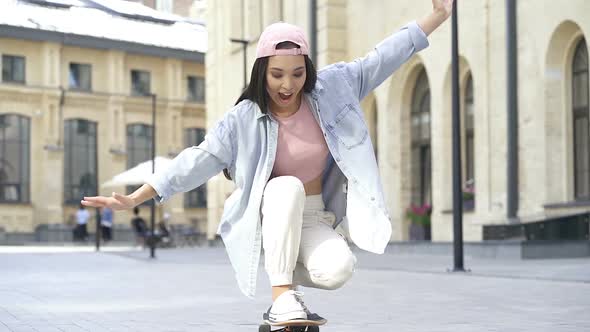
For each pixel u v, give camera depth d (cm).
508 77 1891
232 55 3297
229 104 3338
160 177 338
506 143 1919
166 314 760
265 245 320
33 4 4528
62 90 4538
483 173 1991
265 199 323
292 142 338
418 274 1279
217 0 3453
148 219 4712
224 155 343
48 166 4516
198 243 3797
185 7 5466
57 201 4531
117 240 4559
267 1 2945
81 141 4675
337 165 339
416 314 723
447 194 2156
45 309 820
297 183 322
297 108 342
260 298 930
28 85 4481
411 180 2384
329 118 340
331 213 343
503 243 1667
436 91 2172
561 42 1808
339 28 2517
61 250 2955
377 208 333
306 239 327
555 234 1653
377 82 360
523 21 1880
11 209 4400
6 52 4447
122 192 4703
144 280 1281
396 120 2384
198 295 983
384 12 2345
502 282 1068
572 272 1184
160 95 4878
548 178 1816
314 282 324
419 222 2294
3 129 4456
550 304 792
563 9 1762
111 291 1059
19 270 1595
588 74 1762
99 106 4700
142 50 4744
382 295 923
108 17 4725
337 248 317
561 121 1819
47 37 4462
